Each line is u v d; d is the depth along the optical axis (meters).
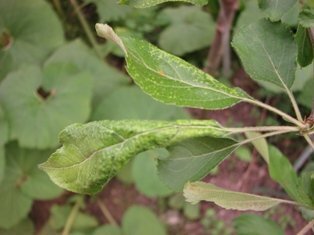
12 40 0.56
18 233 0.55
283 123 0.57
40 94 0.55
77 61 0.56
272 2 0.17
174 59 0.15
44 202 0.58
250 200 0.16
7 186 0.53
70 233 0.54
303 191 0.18
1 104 0.52
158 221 0.53
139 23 0.59
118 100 0.54
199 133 0.14
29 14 0.56
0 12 0.56
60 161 0.14
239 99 0.16
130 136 0.14
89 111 0.52
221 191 0.15
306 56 0.18
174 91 0.15
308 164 0.54
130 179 0.54
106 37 0.16
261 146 0.22
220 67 0.60
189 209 0.57
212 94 0.15
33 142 0.52
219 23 0.46
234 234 0.56
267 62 0.17
